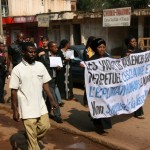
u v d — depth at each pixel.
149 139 5.93
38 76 4.88
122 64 6.40
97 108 6.08
